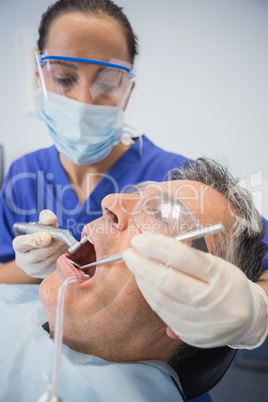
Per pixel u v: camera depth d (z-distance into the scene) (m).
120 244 0.74
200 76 1.93
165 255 0.61
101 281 0.71
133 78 1.21
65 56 1.03
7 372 0.69
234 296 0.62
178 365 0.90
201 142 2.00
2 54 2.34
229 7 1.81
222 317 0.62
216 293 0.61
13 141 2.45
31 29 2.22
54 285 0.76
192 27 1.90
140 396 0.69
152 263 0.62
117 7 1.12
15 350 0.74
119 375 0.71
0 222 1.37
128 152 1.33
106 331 0.72
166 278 0.60
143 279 0.62
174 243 0.62
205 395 1.05
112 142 1.23
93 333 0.73
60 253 0.94
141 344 0.75
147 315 0.72
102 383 0.69
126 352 0.76
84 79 1.07
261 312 0.72
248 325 0.65
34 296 1.01
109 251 0.73
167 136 2.06
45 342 0.75
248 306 0.63
